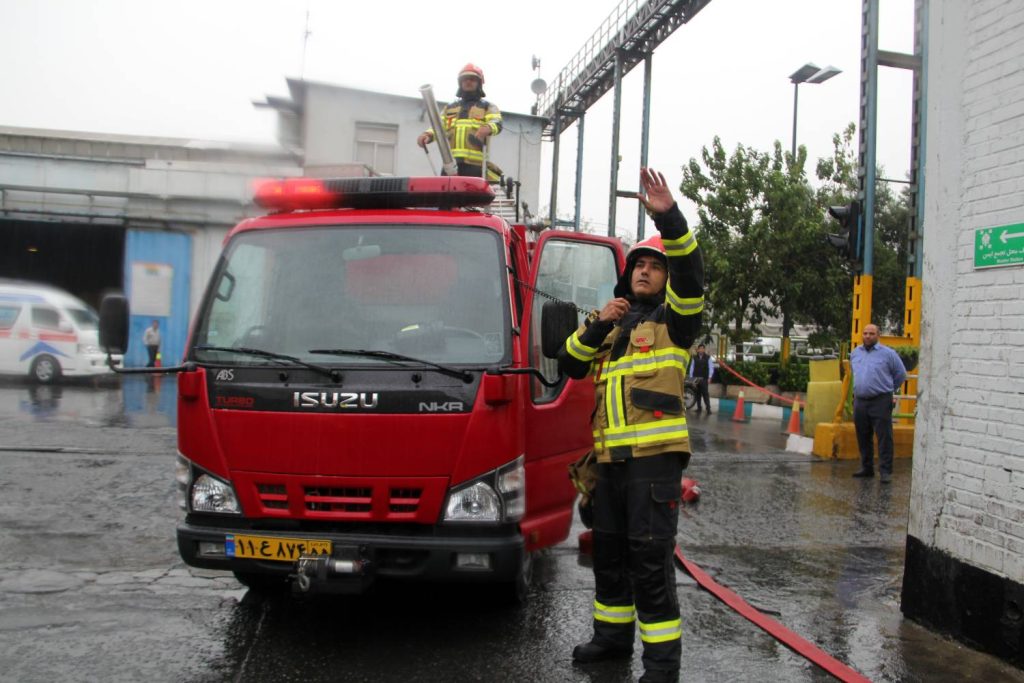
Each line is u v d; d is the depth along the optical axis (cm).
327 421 411
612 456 398
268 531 414
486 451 413
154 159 2294
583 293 568
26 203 2247
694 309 390
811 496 868
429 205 487
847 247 1143
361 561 402
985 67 458
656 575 388
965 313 465
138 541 618
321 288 454
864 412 973
